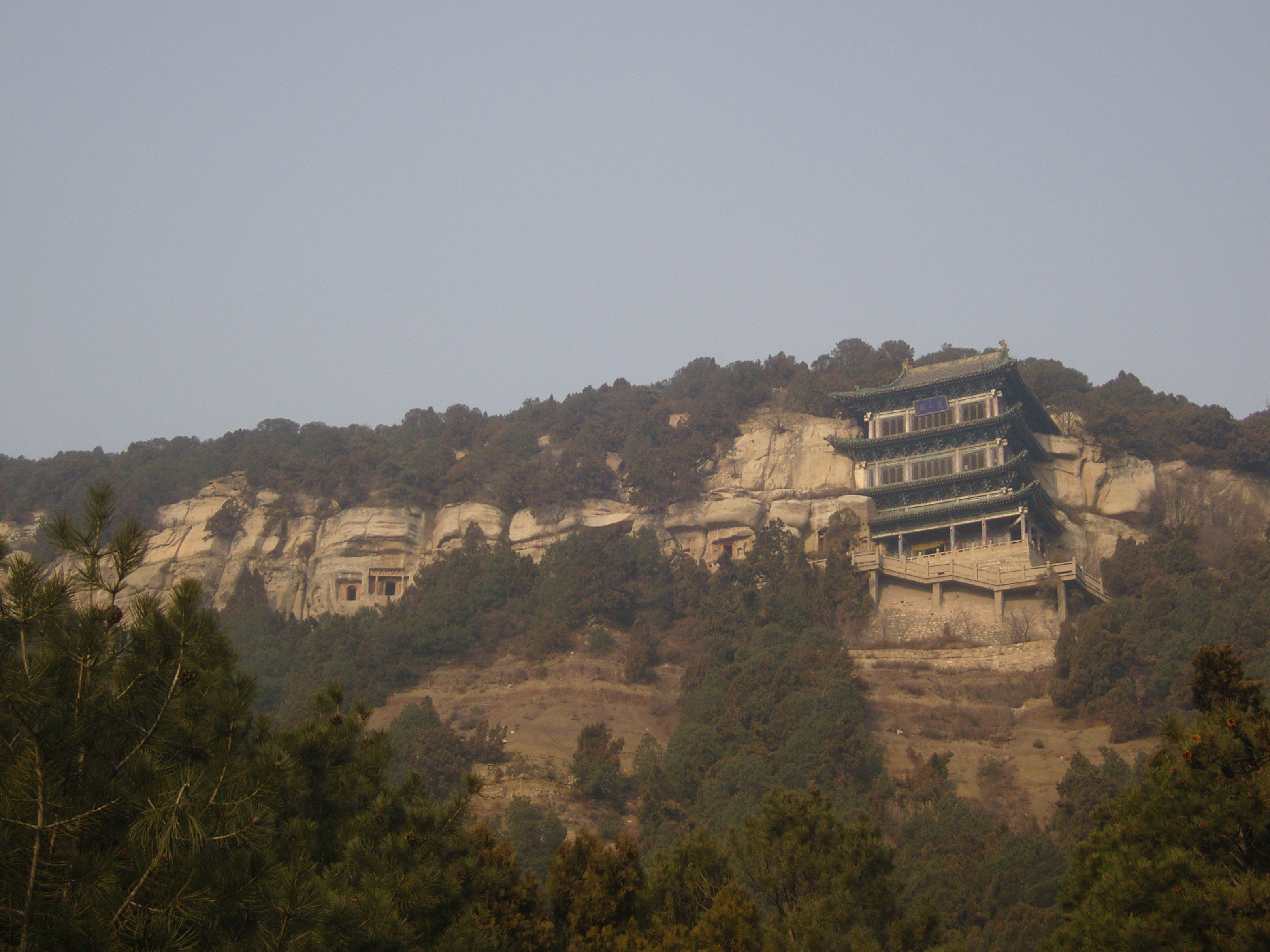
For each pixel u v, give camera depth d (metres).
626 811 120.31
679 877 52.47
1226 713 45.47
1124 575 161.38
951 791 115.56
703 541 199.50
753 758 119.06
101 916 27.78
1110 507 193.75
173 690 33.94
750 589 168.38
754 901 48.59
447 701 153.75
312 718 47.16
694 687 149.75
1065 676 137.25
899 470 186.12
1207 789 44.75
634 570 181.75
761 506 198.25
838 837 51.97
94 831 29.86
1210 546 183.38
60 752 30.11
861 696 137.62
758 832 52.47
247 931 30.95
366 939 34.88
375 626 167.62
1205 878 42.12
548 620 167.38
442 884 41.12
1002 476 173.25
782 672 137.25
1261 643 131.50
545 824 104.62
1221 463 199.25
